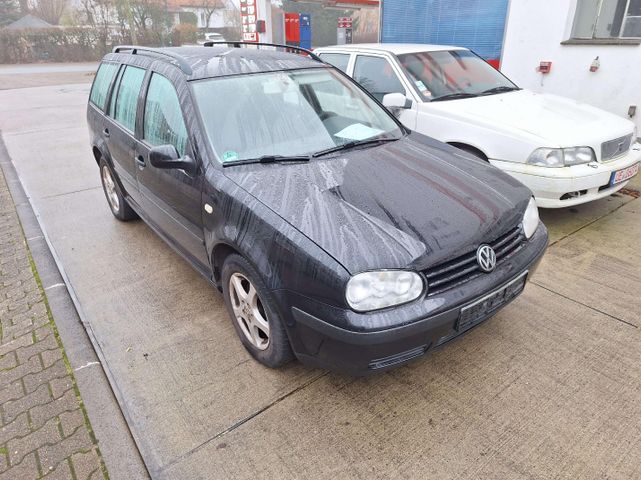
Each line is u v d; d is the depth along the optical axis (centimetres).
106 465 215
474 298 218
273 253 223
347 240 211
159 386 260
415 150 303
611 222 440
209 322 313
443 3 805
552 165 384
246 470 210
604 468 204
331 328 206
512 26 738
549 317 305
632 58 627
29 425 238
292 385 257
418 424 229
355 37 2509
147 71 353
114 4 3247
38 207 524
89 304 338
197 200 279
